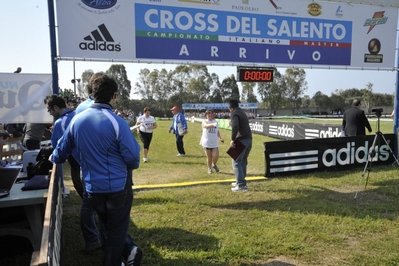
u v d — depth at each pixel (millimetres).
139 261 2658
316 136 12781
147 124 9391
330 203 5074
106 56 5344
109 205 2471
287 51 6621
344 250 3502
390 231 4016
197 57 5926
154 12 5562
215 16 5977
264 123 18312
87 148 2414
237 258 3299
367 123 7891
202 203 5074
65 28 5090
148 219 4355
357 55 7309
